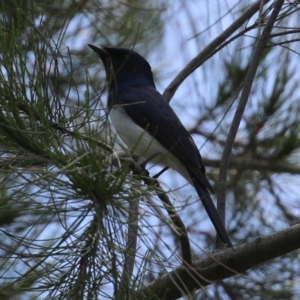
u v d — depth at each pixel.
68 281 5.31
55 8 9.27
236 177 10.83
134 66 10.75
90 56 10.68
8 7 7.86
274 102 10.66
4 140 5.24
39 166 5.39
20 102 5.38
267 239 7.28
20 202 5.05
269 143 10.77
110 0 10.91
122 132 10.15
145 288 6.26
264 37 8.06
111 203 5.05
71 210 5.07
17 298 7.72
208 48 9.86
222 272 7.41
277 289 10.11
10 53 5.34
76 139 4.97
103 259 5.23
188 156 9.67
